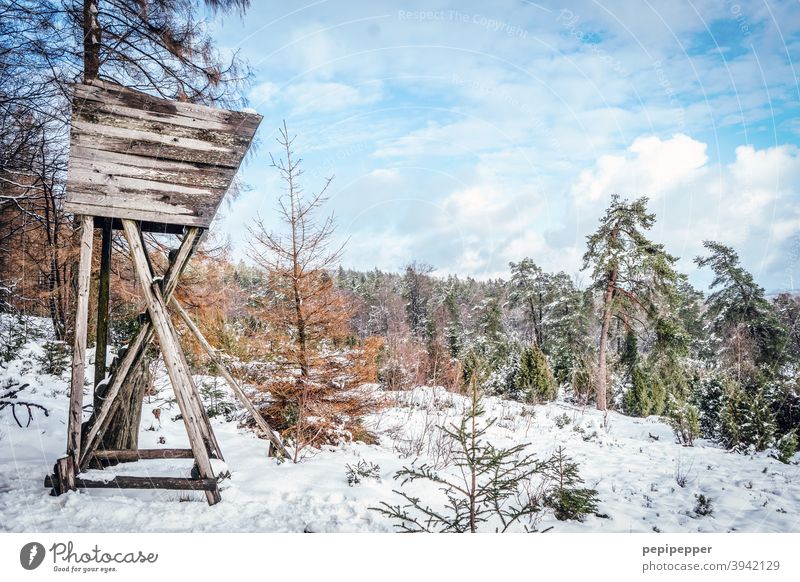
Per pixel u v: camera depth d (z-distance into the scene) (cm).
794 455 925
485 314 2991
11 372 809
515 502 564
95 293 1009
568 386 2175
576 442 1073
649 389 1797
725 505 605
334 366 741
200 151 487
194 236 496
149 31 796
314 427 707
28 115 722
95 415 461
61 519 362
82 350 431
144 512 393
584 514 530
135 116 468
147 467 491
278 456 604
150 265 475
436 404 1270
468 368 1622
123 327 1042
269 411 722
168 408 809
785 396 1045
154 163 472
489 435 1028
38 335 1155
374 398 792
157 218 470
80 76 712
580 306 2288
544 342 2825
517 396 1812
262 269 753
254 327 765
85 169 447
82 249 443
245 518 410
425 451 789
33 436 538
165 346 456
